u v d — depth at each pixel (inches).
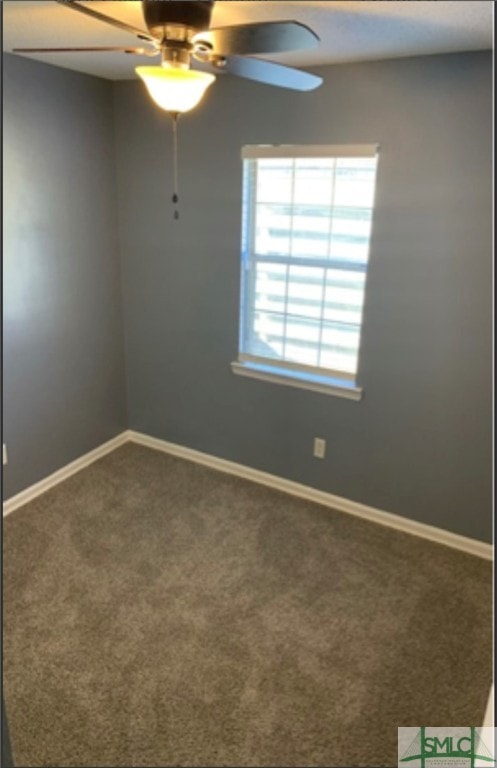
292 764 71.1
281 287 121.1
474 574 106.5
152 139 123.5
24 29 78.3
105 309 137.8
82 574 103.4
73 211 122.4
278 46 58.3
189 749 72.7
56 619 92.8
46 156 113.3
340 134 102.2
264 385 128.9
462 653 88.1
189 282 130.6
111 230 134.0
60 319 125.6
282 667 85.1
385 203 102.0
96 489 131.4
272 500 129.5
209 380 136.6
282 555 110.7
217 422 139.0
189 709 78.0
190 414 142.6
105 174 128.3
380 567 108.0
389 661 86.4
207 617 94.4
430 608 97.6
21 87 105.0
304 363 123.4
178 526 118.6
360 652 88.0
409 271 103.6
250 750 72.7
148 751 72.3
